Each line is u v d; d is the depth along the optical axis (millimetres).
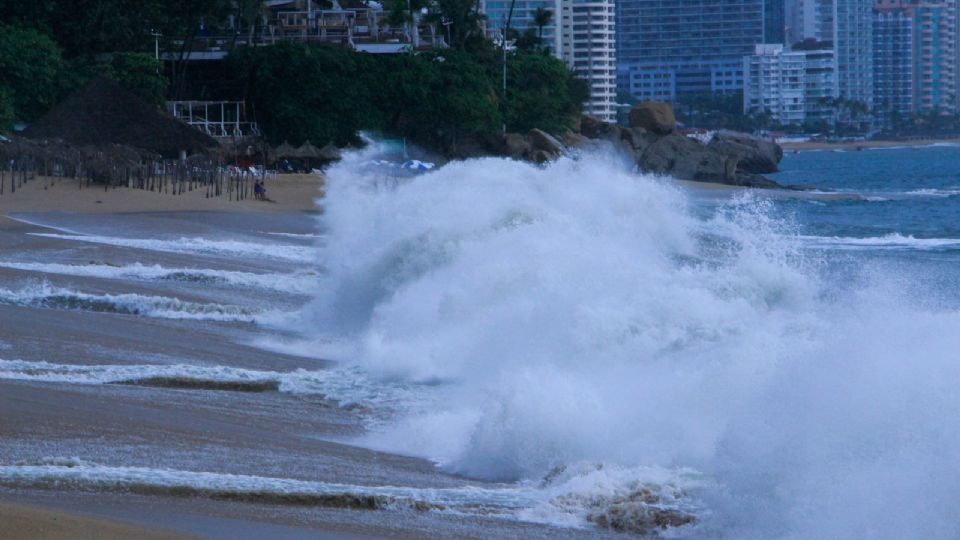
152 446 36781
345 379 51188
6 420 38312
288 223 139500
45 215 130000
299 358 57281
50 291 70688
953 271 97000
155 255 95312
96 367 49906
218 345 59094
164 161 182125
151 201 151750
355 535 28844
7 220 122188
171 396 45812
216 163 184500
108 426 38844
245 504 30922
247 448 37781
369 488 33219
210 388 48312
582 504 31828
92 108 197250
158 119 199375
